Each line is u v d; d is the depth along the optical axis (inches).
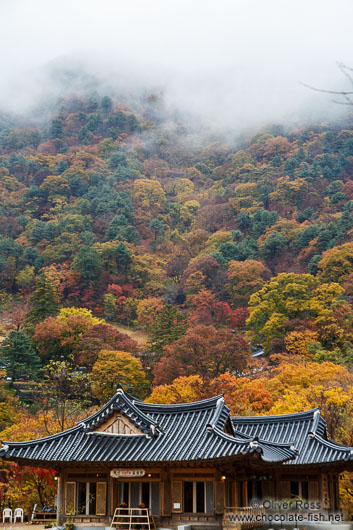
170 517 1227.9
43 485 1877.5
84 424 1337.4
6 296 7426.2
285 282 5605.3
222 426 1285.7
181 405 1385.3
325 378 3142.2
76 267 7317.9
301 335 4648.1
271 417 1617.9
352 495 1772.9
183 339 4168.3
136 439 1291.8
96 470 1290.6
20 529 1334.9
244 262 7214.6
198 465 1214.3
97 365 4057.6
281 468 1433.3
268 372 3927.2
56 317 5634.8
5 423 3228.3
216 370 4052.7
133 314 6934.1
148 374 4586.6
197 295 6712.6
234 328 6131.9
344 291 5585.6
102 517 1262.3
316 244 7401.6
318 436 1471.5
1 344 5083.7
